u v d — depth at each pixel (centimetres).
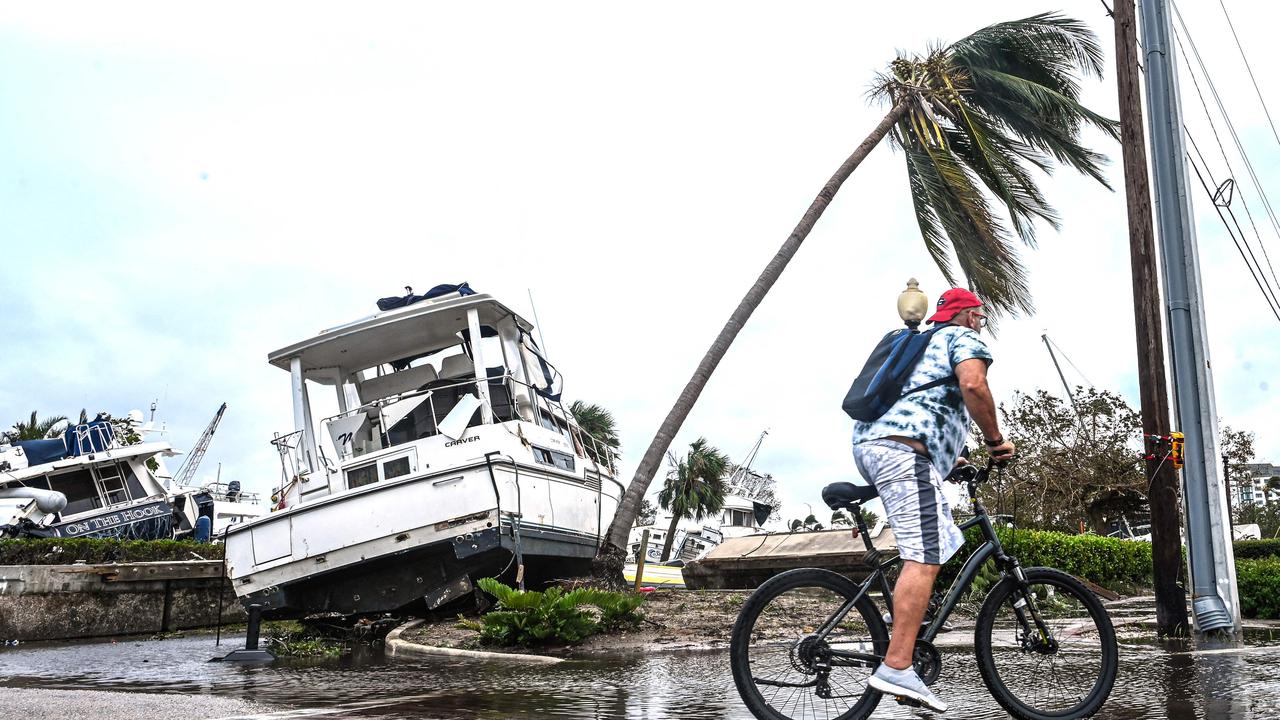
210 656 959
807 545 1661
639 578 1376
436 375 1442
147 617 1489
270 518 1088
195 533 2412
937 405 347
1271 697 414
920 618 337
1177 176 819
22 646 1221
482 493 1076
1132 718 363
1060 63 1789
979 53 1761
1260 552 2655
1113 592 1547
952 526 341
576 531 1309
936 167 1645
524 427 1252
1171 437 793
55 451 2238
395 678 615
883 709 406
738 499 4666
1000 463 356
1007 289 1658
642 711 418
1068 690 372
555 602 816
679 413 1434
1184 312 802
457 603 1136
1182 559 827
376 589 1104
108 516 2206
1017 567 372
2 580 1281
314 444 1311
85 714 427
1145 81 843
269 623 1505
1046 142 1802
